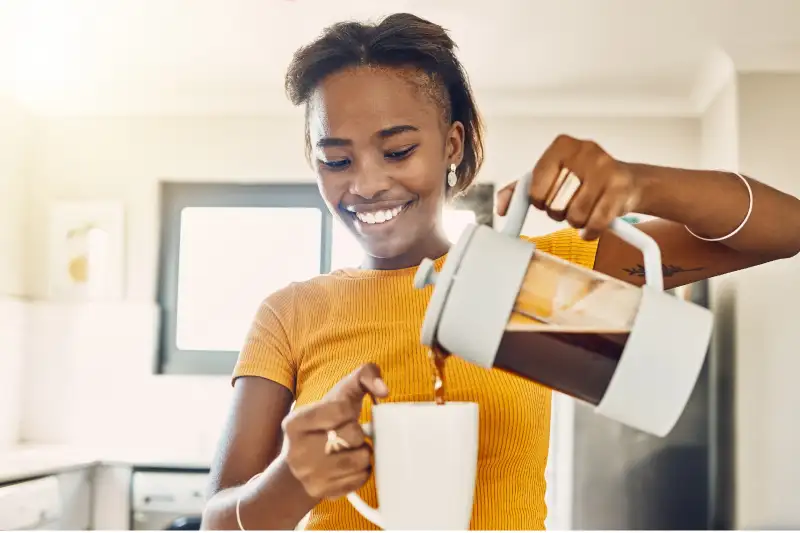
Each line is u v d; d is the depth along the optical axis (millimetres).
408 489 422
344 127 615
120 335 2252
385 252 655
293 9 1710
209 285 2258
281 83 2145
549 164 436
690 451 1782
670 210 510
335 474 445
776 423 1849
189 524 1883
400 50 617
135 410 2229
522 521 586
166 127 2273
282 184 2242
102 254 2273
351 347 636
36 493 1726
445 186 695
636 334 403
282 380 653
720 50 1925
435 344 439
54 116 2266
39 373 2252
